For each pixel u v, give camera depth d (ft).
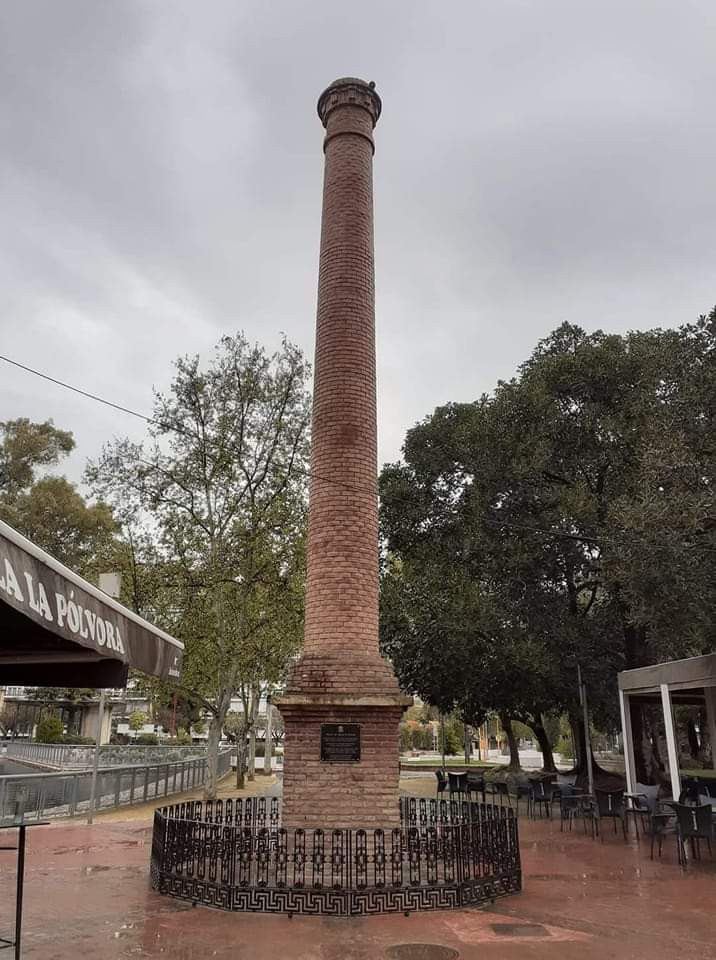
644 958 24.71
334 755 36.73
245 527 72.74
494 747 312.91
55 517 160.76
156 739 193.36
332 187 48.32
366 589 40.50
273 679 78.74
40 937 26.53
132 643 19.01
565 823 63.21
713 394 52.44
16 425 170.81
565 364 83.92
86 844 49.49
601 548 74.59
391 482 97.60
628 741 64.08
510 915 30.53
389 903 30.63
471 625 79.20
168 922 28.71
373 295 46.91
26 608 13.62
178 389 75.82
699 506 48.44
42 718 193.67
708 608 52.34
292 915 29.63
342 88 50.16
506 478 83.25
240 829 32.73
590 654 83.61
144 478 74.43
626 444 77.41
